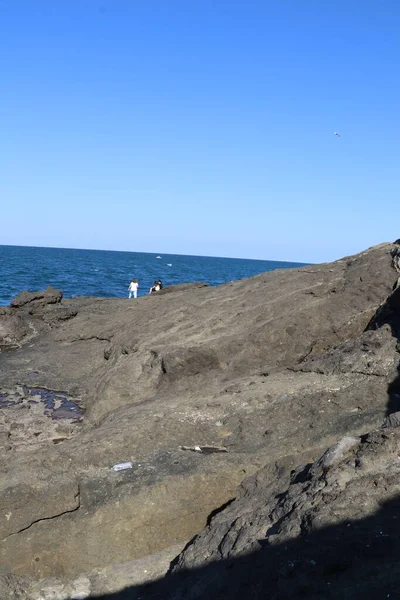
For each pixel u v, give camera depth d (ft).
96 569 24.16
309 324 39.78
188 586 20.59
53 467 26.66
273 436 28.73
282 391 32.35
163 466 26.81
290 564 16.94
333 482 20.22
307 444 27.02
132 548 24.77
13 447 35.55
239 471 26.32
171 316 49.88
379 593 14.98
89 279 188.44
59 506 24.58
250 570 18.47
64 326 63.26
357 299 40.63
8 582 22.94
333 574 16.24
